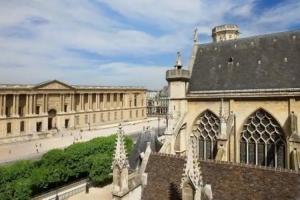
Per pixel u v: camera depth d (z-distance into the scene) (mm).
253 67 41156
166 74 44281
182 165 24391
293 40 39875
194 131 43531
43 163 52625
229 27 65812
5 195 41656
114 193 24438
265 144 37219
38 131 113312
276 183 20406
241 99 38969
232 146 38969
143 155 28750
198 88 44062
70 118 128875
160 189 23984
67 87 126750
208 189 21125
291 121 34188
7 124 99750
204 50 48094
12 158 73812
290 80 36812
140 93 175375
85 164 56375
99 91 144875
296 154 32531
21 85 106188
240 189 21172
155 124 145250
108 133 117375
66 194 51625
